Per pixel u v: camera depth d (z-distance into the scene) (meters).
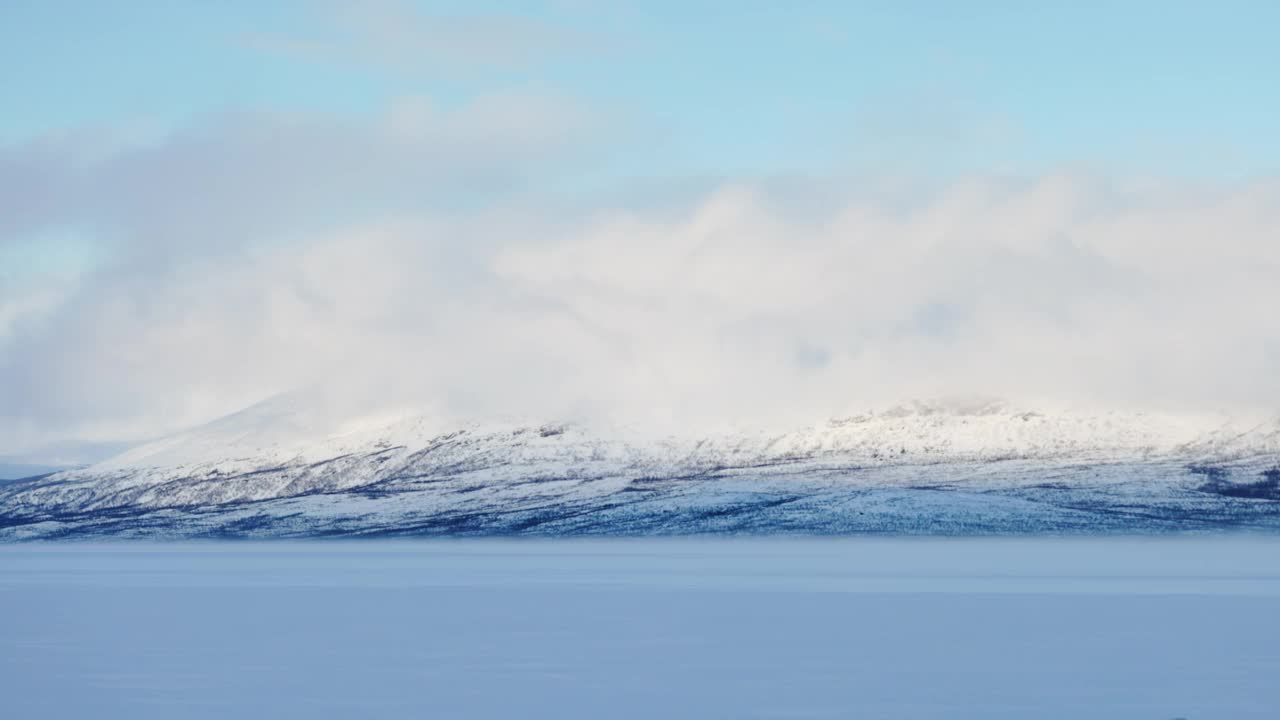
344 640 66.12
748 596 97.06
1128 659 56.31
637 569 150.38
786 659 57.28
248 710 44.78
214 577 136.75
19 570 161.62
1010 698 46.03
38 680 52.06
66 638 68.06
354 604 91.56
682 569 149.50
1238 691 47.19
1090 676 51.25
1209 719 41.75
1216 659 56.16
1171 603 87.62
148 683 51.09
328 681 51.34
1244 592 99.19
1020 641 63.88
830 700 46.00
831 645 62.62
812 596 96.62
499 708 44.94
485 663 56.44
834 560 179.25
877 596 96.19
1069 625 72.00
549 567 158.88
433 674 53.19
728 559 186.25
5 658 59.22
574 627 72.50
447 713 44.03
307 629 72.31
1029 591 101.50
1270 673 51.81
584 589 107.69
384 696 47.56
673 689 48.75
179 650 62.09
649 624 74.00
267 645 64.06
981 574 132.12
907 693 47.31
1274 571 137.50
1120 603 87.81
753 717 42.88
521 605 89.25
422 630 71.25
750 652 59.81
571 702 46.03
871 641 64.25
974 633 67.88
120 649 62.66
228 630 72.06
